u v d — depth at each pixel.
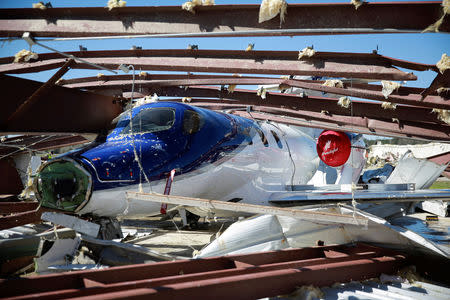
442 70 3.30
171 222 9.91
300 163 8.40
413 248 4.18
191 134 5.55
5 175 8.26
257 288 2.86
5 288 2.36
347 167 10.05
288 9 2.99
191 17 3.17
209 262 3.34
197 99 7.88
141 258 3.79
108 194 4.35
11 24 3.32
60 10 3.23
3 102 4.14
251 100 6.27
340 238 4.54
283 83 5.23
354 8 2.86
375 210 7.13
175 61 4.09
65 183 4.09
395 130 6.07
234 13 3.10
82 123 5.18
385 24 2.79
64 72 4.43
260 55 3.84
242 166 6.38
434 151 26.11
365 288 3.42
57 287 2.58
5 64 4.68
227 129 6.30
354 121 6.40
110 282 2.80
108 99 5.71
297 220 4.32
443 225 9.63
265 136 7.49
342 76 3.66
